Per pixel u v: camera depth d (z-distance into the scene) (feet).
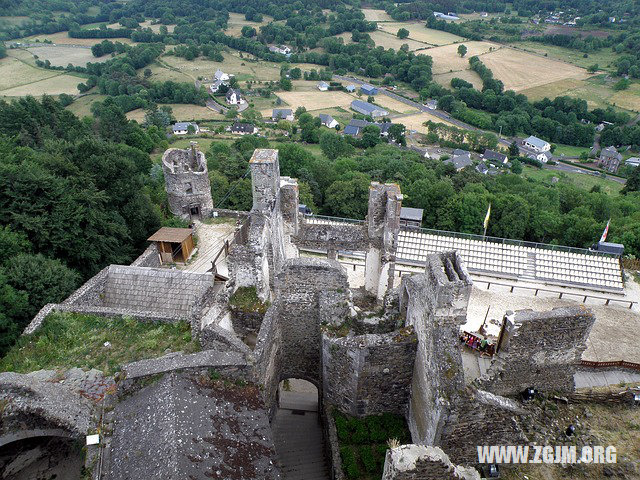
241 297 83.82
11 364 74.49
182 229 121.70
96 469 49.57
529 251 146.00
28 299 86.02
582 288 135.33
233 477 49.08
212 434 52.54
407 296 76.48
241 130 416.46
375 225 104.01
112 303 92.07
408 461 44.47
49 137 208.95
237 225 131.13
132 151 203.31
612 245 148.77
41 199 104.63
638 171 287.48
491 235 183.62
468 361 98.43
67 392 61.72
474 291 132.98
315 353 87.51
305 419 91.25
